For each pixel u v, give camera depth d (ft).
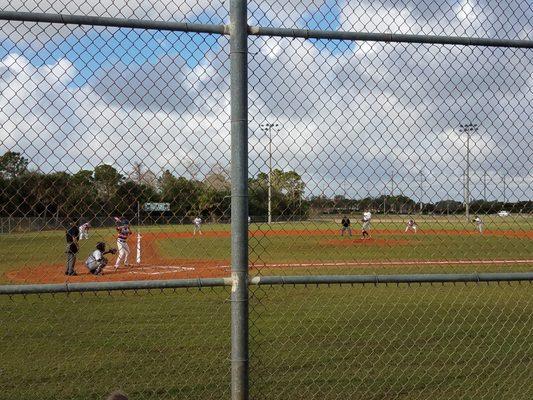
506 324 30.14
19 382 20.79
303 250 63.00
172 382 20.89
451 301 36.32
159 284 12.86
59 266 52.21
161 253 61.62
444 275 14.33
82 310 32.71
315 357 24.03
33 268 49.39
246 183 12.68
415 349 25.40
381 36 13.71
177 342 26.13
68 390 20.03
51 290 12.53
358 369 22.59
